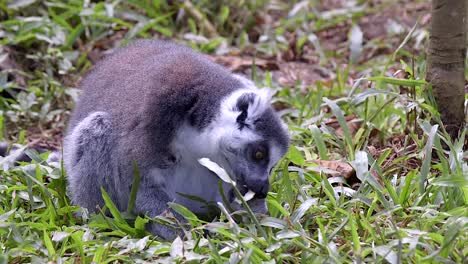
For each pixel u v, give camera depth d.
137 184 9.20
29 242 8.40
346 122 11.39
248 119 9.27
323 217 8.85
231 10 17.33
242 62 15.24
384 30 17.00
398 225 8.54
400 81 10.71
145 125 9.14
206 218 9.51
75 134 9.89
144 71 9.85
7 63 14.38
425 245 7.68
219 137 9.18
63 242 8.47
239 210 8.94
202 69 9.77
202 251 8.17
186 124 9.23
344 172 9.99
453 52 10.31
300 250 8.16
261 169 9.16
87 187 9.82
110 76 10.40
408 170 10.18
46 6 16.16
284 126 9.67
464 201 8.78
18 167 10.12
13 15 15.63
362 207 9.22
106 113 9.80
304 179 9.83
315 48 16.34
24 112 13.20
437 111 10.51
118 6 16.38
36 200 9.70
